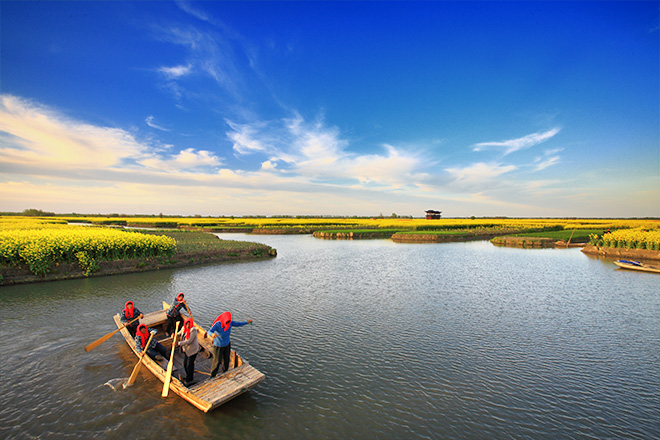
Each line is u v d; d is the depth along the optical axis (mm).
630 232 42781
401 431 7781
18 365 10391
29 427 7555
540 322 15250
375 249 47531
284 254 40562
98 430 7492
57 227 46500
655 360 11547
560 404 8977
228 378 8656
